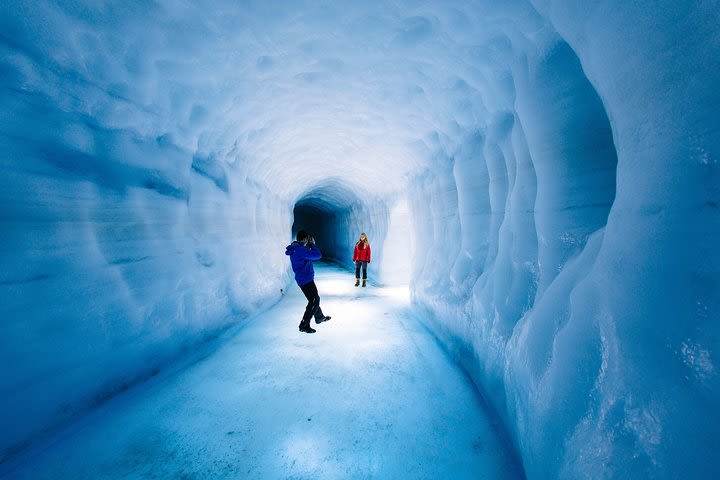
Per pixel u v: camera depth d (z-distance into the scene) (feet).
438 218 16.80
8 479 5.99
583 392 4.28
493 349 8.41
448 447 6.97
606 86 4.41
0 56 6.19
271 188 23.70
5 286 6.37
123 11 7.49
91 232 8.33
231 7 8.29
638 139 3.90
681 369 3.09
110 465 6.42
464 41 8.39
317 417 8.13
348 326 16.28
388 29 9.29
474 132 11.62
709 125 3.06
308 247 15.70
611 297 4.10
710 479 2.57
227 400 8.95
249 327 15.94
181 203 12.01
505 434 7.33
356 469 6.35
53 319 7.26
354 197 40.01
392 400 8.94
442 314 13.74
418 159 18.58
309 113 15.78
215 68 10.43
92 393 8.07
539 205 6.84
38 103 7.05
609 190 5.49
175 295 11.35
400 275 30.35
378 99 13.82
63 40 7.06
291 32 9.48
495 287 8.93
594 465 3.61
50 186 7.29
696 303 3.08
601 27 4.18
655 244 3.57
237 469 6.35
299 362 11.62
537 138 6.80
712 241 3.02
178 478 6.11
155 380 9.91
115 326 8.85
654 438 3.11
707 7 2.99
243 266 17.11
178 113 11.09
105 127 8.87
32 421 6.72
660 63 3.49
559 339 5.08
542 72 6.57
